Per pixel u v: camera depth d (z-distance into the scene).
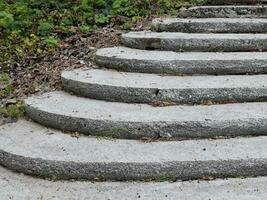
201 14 6.89
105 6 7.23
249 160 3.92
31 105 4.88
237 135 4.39
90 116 4.48
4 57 5.99
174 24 6.37
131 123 4.36
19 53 6.04
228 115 4.46
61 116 4.57
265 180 3.87
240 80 5.09
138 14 7.02
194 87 4.84
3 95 5.32
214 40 5.78
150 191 3.74
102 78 5.18
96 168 3.93
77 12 7.00
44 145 4.28
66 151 4.13
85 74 5.38
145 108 4.71
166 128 4.35
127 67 5.47
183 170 3.91
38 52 6.02
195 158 3.93
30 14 6.94
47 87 5.43
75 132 4.52
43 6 7.24
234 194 3.65
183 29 6.37
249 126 4.38
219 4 7.33
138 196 3.66
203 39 5.78
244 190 3.71
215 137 4.37
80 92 5.12
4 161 4.23
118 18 6.85
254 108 4.65
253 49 5.82
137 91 4.86
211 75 5.32
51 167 3.99
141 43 5.95
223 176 3.94
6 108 5.07
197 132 4.36
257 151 4.04
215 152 4.05
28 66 5.85
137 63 5.40
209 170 3.92
